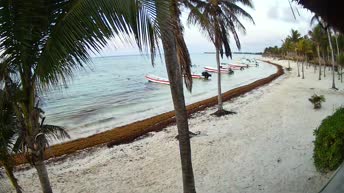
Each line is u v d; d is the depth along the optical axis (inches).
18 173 458.6
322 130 319.3
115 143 598.2
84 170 453.4
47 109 1096.2
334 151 294.5
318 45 1667.1
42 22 156.9
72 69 162.7
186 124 282.8
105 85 1893.5
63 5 156.0
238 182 358.0
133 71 3235.7
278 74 2089.1
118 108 1098.1
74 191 381.4
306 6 118.7
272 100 953.5
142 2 136.5
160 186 372.2
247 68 3221.0
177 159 462.0
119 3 136.4
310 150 431.5
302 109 764.0
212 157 454.3
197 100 1221.1
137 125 780.0
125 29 138.1
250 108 845.8
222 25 621.9
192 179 288.8
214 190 345.4
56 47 152.8
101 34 141.8
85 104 1199.6
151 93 1491.1
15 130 243.8
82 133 748.6
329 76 1806.1
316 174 331.9
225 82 1894.7
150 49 142.3
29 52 165.6
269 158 423.5
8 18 150.8
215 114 799.7
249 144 501.7
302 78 1721.2
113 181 402.9
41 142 224.7
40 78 170.1
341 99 900.6
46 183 236.4
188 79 325.7
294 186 320.2
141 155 501.4
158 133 645.9
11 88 201.3
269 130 579.2
